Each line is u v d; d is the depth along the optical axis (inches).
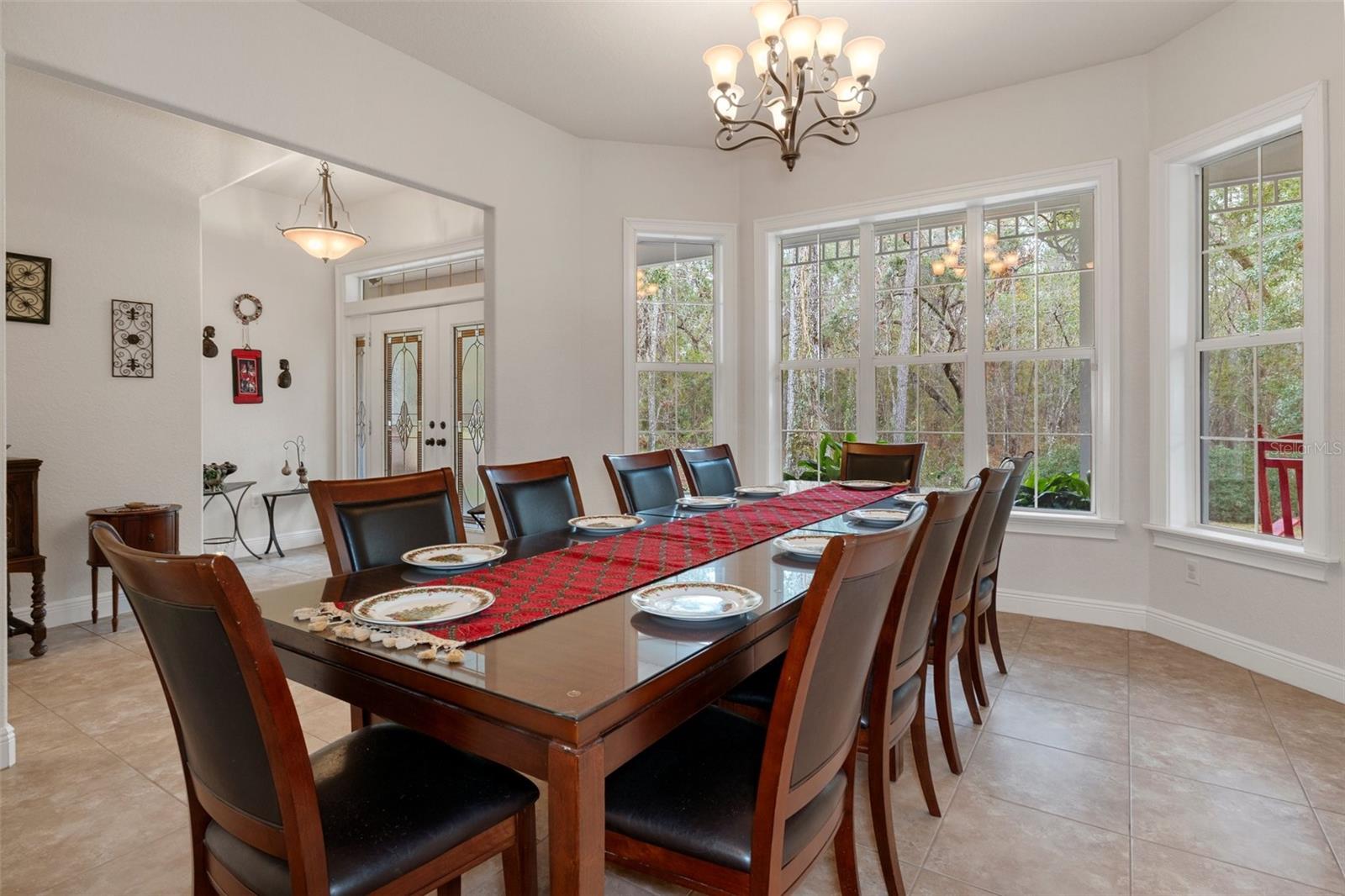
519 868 50.3
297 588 60.7
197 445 165.8
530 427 159.2
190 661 37.1
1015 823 73.9
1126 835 71.6
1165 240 130.6
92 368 148.8
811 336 178.4
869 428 169.3
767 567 67.1
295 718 36.0
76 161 146.2
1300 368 113.6
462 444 217.8
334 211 234.8
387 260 226.7
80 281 146.8
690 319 185.3
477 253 210.5
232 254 210.2
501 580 62.5
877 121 162.9
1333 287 104.1
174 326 161.5
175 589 34.6
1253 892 62.8
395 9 117.0
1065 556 146.1
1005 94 148.3
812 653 40.3
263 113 108.8
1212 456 128.6
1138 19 122.2
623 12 118.5
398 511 77.5
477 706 38.8
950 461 160.9
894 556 45.7
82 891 63.4
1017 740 92.7
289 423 225.8
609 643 46.0
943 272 161.3
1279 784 80.7
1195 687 109.3
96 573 141.9
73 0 88.7
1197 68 123.8
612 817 47.0
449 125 139.4
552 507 99.0
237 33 105.7
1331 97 103.4
